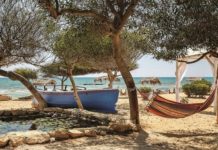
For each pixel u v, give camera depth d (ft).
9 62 40.52
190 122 43.57
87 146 25.38
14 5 37.09
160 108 37.63
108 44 55.36
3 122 41.01
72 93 57.82
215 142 29.86
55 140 26.84
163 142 29.04
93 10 30.94
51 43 46.37
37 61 42.80
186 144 28.84
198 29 26.32
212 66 56.75
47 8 27.37
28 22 37.96
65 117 44.96
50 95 58.75
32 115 46.24
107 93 57.31
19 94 119.96
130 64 70.79
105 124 37.73
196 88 95.55
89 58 57.31
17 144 24.59
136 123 34.09
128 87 33.99
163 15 29.68
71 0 29.53
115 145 26.25
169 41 30.55
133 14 33.32
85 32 34.45
